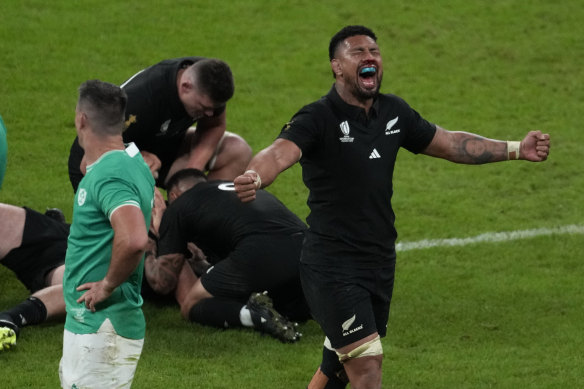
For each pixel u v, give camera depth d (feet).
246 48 140.97
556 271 92.32
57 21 141.38
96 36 138.92
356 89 58.23
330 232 58.90
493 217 105.70
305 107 58.85
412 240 99.60
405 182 114.01
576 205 109.09
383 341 76.28
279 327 74.64
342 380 62.75
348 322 58.23
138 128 80.79
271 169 55.98
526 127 127.13
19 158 111.55
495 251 96.99
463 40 146.92
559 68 142.10
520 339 77.10
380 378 58.95
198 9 149.38
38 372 67.10
